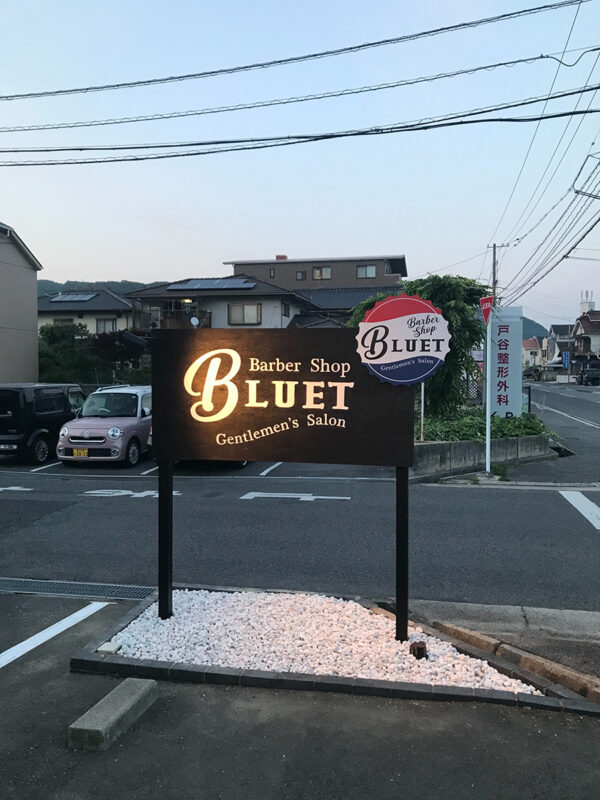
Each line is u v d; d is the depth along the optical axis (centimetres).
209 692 367
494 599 543
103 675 394
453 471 1212
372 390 423
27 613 511
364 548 693
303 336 435
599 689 356
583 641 448
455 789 282
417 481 1129
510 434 1395
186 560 653
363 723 334
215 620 452
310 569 622
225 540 728
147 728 332
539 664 392
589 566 630
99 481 1165
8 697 370
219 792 282
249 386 445
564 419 2395
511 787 284
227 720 338
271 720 338
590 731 328
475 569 622
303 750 312
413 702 355
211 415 450
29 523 820
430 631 443
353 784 286
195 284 3494
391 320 416
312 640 415
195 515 856
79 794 282
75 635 464
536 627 482
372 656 395
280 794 280
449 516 848
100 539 741
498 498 975
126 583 589
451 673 377
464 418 1523
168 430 456
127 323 3516
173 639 421
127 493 1030
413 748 313
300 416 437
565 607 525
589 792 281
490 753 309
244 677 372
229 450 448
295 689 367
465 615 506
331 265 4794
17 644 448
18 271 2448
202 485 1102
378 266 4738
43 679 391
